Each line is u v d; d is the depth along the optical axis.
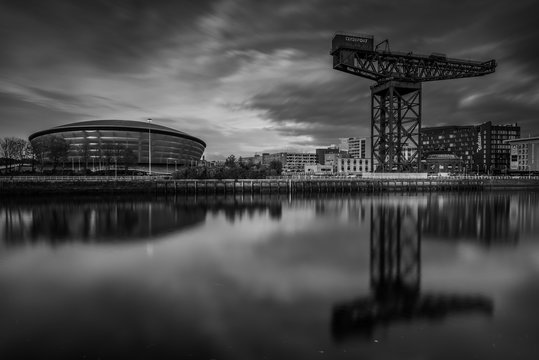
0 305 16.22
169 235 34.44
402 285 19.14
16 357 11.72
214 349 12.24
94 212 52.16
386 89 89.12
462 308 15.97
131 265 23.17
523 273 21.52
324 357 11.70
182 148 171.00
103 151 134.25
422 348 12.32
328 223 43.44
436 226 41.25
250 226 40.62
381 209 59.69
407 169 106.00
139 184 81.31
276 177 107.44
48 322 14.38
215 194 87.12
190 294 17.67
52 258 25.02
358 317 14.90
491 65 85.88
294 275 20.98
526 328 13.84
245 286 18.92
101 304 16.33
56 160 117.00
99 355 11.86
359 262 24.25
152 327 13.93
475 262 24.36
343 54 81.06
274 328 13.85
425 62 85.94
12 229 37.12
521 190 114.06
